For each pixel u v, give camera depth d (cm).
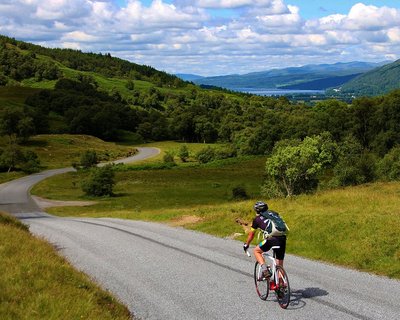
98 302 921
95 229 2538
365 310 916
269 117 18975
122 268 1388
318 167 5722
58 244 1905
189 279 1230
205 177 10431
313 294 1039
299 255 1541
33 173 11894
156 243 1884
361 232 1627
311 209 2259
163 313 940
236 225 2244
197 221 2572
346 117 12862
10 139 15638
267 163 6019
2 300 859
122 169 11950
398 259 1334
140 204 6731
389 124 11669
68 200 7431
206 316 916
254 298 1039
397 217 1756
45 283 977
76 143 17112
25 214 5578
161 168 12256
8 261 1138
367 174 5769
